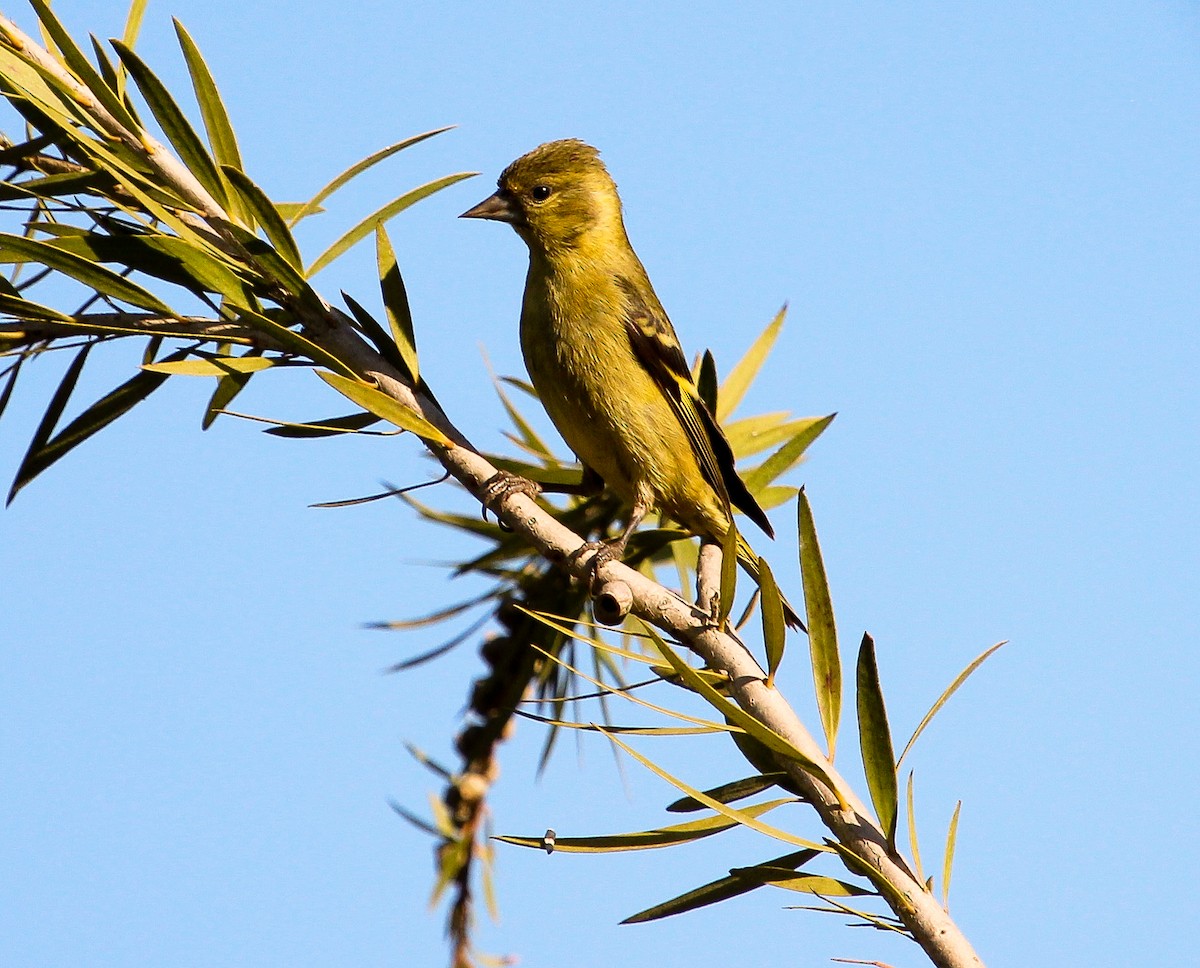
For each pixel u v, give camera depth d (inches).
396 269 241.0
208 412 258.7
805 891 174.9
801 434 312.7
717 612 207.8
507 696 252.1
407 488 230.5
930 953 168.4
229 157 239.5
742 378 344.5
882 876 170.6
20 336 221.5
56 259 209.6
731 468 320.5
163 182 233.0
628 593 213.8
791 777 185.8
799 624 293.3
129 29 256.7
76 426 235.5
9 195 216.1
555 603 270.7
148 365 213.0
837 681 189.2
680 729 184.5
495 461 320.5
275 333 216.8
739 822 170.9
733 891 176.6
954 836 172.6
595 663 283.6
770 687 194.4
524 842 175.5
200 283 220.7
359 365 237.0
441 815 227.8
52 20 217.3
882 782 177.2
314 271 238.1
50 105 224.8
